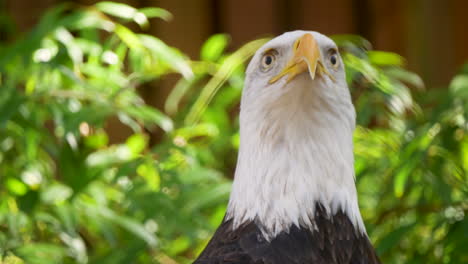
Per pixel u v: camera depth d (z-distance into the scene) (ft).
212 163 30.32
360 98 27.78
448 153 26.91
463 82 26.13
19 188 27.61
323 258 19.43
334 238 19.75
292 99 19.80
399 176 25.71
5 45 31.35
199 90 31.73
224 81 28.53
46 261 25.88
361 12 38.29
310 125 19.98
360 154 27.76
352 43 29.50
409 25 36.88
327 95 19.94
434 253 27.07
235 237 19.77
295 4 38.06
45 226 28.25
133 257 26.09
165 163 26.76
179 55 28.12
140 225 26.12
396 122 28.37
